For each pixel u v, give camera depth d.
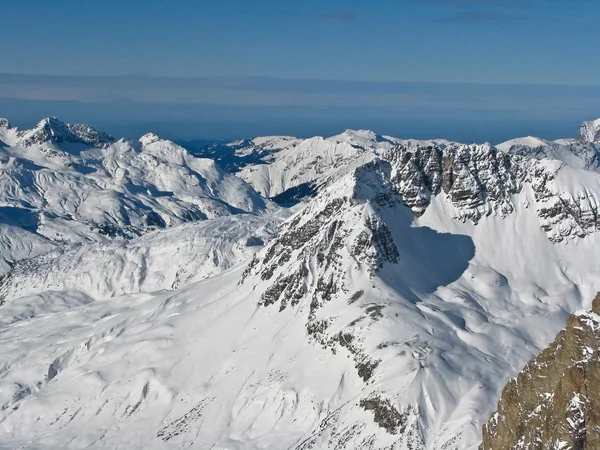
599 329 50.09
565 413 49.69
